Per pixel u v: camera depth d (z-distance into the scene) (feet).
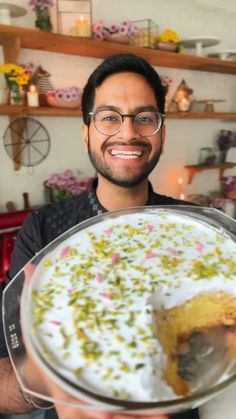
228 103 8.66
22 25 5.14
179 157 7.88
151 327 1.68
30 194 5.94
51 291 1.94
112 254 2.23
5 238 5.02
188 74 7.55
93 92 2.75
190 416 2.28
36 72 5.40
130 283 1.97
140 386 1.41
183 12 7.14
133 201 3.00
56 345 1.61
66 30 5.56
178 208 2.78
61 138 6.09
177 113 6.48
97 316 1.75
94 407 1.33
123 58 2.65
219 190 8.96
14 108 4.74
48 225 3.06
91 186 3.19
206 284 1.98
